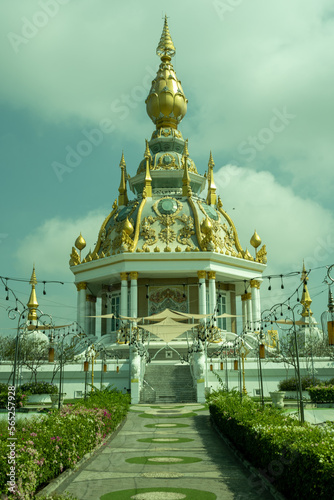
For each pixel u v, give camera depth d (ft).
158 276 191.93
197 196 216.13
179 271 182.19
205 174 222.69
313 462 33.27
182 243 185.98
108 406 77.87
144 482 45.16
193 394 131.44
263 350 109.09
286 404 105.09
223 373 140.56
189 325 139.74
